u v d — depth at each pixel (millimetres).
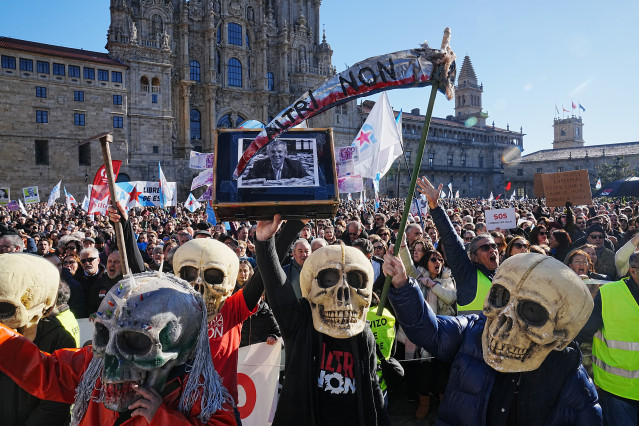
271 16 70000
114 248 10258
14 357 2459
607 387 4340
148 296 2119
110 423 2295
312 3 75188
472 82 110375
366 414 3340
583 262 5910
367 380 3387
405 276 3055
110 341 2059
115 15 54469
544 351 2621
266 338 5852
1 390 3037
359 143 11305
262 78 67875
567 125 124688
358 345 3439
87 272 7617
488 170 100375
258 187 3041
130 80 54312
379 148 11156
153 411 2129
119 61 53906
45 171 49250
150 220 23438
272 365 5469
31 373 2473
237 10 66312
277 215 3047
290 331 3461
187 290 2357
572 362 2879
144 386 2170
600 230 8820
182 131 60656
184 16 60438
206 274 3654
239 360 5422
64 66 50188
